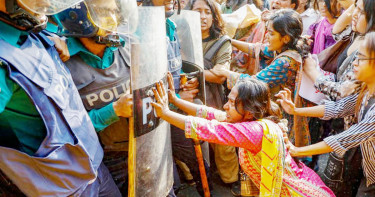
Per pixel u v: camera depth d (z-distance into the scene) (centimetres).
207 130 157
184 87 207
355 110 198
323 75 238
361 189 206
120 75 164
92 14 140
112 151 182
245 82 171
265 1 393
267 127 163
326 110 208
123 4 140
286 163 171
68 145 126
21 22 116
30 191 122
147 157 158
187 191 281
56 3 117
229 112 175
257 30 303
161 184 170
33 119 124
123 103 151
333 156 215
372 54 166
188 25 213
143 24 148
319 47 301
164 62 160
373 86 177
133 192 155
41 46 129
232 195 280
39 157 120
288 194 171
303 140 247
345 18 259
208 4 246
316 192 173
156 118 158
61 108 125
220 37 258
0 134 127
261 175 166
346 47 239
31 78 115
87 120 144
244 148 173
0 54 109
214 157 287
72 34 148
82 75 156
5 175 125
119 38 164
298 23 228
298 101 244
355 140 178
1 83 109
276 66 230
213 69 253
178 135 222
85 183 136
